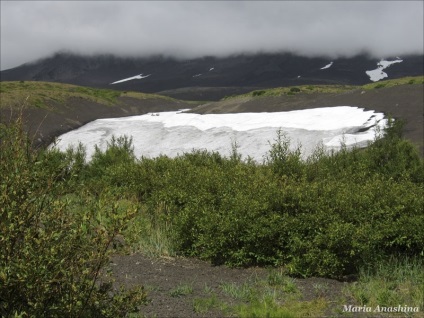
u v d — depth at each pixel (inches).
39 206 127.5
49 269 117.6
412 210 251.8
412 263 235.0
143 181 420.5
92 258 125.6
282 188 264.8
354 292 200.1
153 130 2031.3
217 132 1829.5
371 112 1924.2
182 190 336.2
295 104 2596.0
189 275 230.1
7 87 3508.9
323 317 175.3
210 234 258.1
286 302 189.5
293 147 1462.8
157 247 272.2
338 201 251.3
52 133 1985.7
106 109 3265.3
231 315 176.9
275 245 249.4
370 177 361.4
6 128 137.8
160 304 184.9
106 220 128.6
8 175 122.1
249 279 223.5
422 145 1168.8
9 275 110.6
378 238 227.9
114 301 137.3
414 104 1939.0
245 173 340.5
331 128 1643.7
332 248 227.0
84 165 552.7
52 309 120.0
